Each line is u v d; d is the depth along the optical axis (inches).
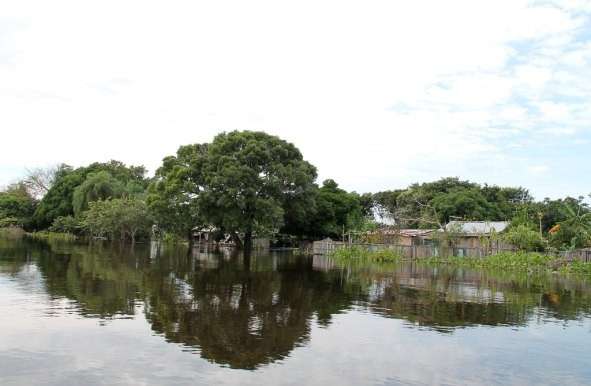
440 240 1840.6
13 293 741.9
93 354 442.3
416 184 3673.7
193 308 673.6
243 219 2015.3
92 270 1099.9
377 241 2037.4
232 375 398.0
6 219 3585.1
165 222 2165.4
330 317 650.2
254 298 786.2
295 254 2116.1
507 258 1582.2
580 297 912.9
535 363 466.3
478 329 605.6
